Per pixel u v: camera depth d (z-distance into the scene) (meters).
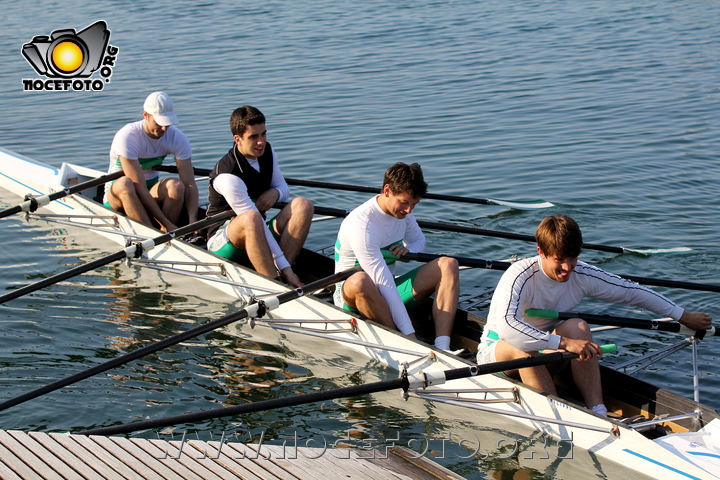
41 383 6.09
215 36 22.59
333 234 9.66
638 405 5.45
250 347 6.89
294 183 8.84
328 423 5.67
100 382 6.15
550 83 16.78
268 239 7.38
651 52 19.22
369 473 4.75
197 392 6.05
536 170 11.73
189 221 8.77
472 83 16.95
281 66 18.83
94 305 7.70
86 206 9.58
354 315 6.50
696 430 5.05
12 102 16.41
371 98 15.94
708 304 7.61
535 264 5.32
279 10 26.50
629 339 7.04
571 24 23.00
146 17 25.72
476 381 5.75
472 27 23.00
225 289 7.90
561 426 5.32
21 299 7.79
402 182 5.89
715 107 14.61
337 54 20.02
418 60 19.17
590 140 13.05
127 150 8.44
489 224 9.93
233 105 15.56
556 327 5.35
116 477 4.39
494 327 5.64
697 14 23.62
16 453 4.58
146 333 7.08
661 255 8.73
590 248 8.42
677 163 11.84
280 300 6.06
